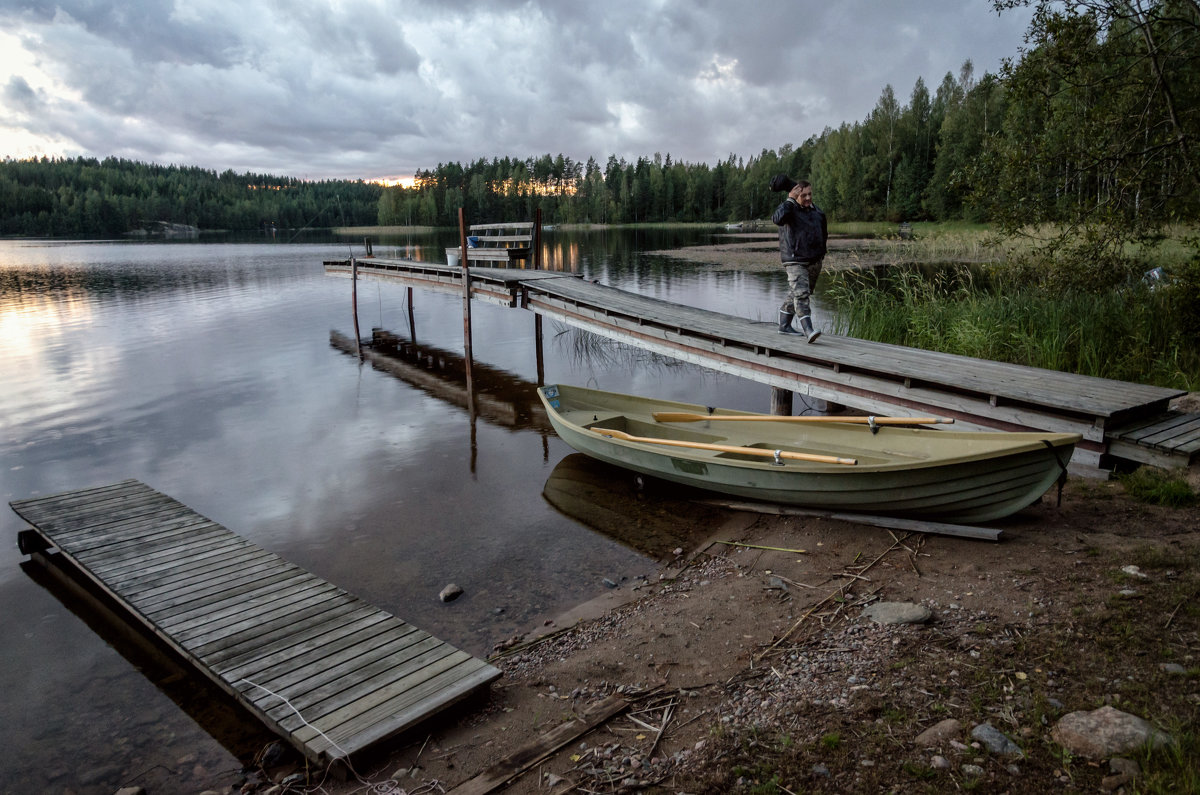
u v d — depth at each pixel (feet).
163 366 49.03
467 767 11.44
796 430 24.61
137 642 17.57
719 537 21.39
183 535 21.26
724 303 65.00
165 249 194.29
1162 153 33.12
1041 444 16.74
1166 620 12.31
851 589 16.49
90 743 13.69
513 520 23.89
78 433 34.60
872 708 11.01
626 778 10.28
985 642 12.66
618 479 27.55
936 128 212.84
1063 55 33.01
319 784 11.49
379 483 27.71
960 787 8.95
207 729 14.03
